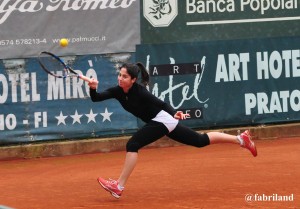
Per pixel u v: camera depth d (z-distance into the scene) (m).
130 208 17.09
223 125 29.86
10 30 26.80
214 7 29.55
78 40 27.70
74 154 27.66
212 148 28.12
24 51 27.02
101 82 28.03
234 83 29.91
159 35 28.81
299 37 30.59
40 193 19.62
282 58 30.42
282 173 21.70
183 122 29.25
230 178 21.09
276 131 30.22
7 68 26.84
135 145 17.95
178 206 17.16
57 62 27.42
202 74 29.45
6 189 20.53
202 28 29.41
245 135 18.84
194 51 29.30
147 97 17.86
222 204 17.28
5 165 25.73
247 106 30.11
